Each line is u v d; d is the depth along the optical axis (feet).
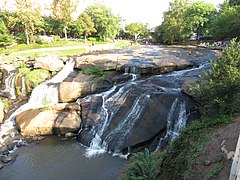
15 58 93.04
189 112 46.78
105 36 186.09
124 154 46.73
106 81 69.21
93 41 176.65
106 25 182.70
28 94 77.05
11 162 45.32
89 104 60.39
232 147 25.25
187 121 45.55
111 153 47.78
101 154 47.50
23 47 122.42
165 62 74.79
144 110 51.06
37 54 99.09
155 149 45.93
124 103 56.44
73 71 81.87
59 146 51.39
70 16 150.92
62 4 146.72
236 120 29.78
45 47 126.93
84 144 52.11
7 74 85.40
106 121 54.90
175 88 56.34
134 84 62.59
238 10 111.96
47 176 40.55
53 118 57.88
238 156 20.94
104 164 43.70
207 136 29.37
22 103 72.13
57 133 56.49
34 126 56.39
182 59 80.43
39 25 155.94
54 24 172.96
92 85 67.36
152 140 47.47
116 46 154.71
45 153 48.39
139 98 54.49
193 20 154.92
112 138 49.67
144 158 32.35
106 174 40.45
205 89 34.22
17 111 66.85
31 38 140.97
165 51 104.99
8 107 69.92
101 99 61.16
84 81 70.33
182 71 70.49
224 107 31.60
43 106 64.64
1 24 130.41
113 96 60.59
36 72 81.51
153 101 51.34
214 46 126.31
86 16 165.58
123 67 73.67
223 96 32.65
